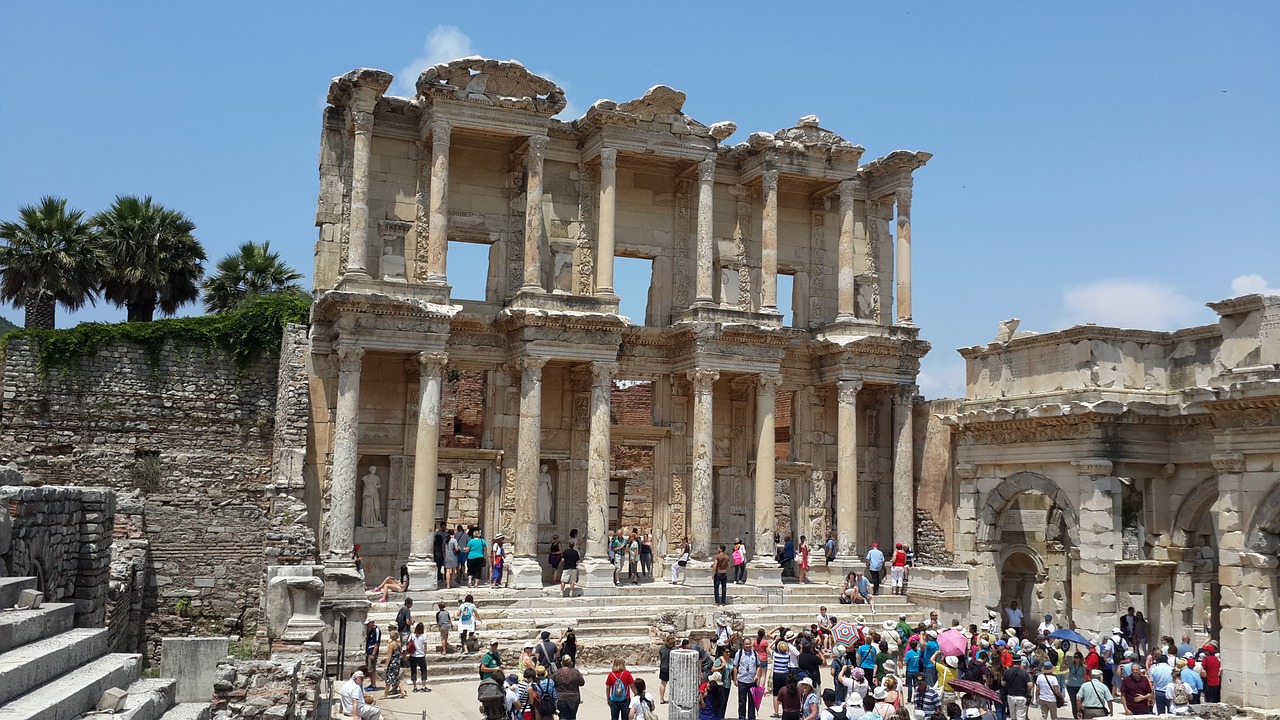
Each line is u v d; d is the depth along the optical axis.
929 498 48.56
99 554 28.45
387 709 29.44
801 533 49.09
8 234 50.25
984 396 41.97
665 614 38.59
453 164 45.56
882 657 31.17
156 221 55.62
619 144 45.16
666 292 48.16
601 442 43.25
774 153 47.53
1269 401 31.16
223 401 44.09
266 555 35.44
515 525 43.59
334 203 43.62
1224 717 28.23
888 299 51.75
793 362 49.25
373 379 43.81
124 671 18.61
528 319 42.44
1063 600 43.00
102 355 43.03
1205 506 36.88
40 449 42.00
